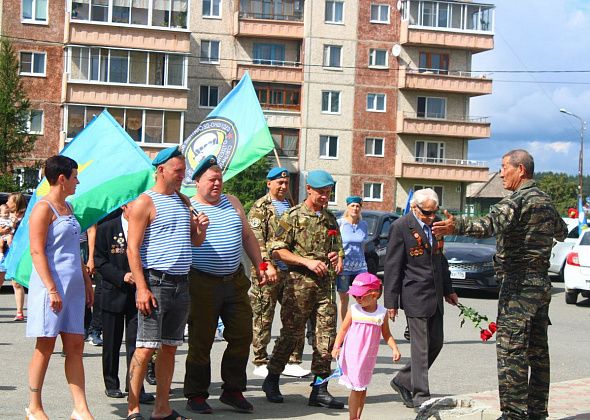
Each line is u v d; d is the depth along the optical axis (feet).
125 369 34.81
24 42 162.40
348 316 25.53
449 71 195.62
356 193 190.39
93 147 29.25
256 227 33.55
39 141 163.12
